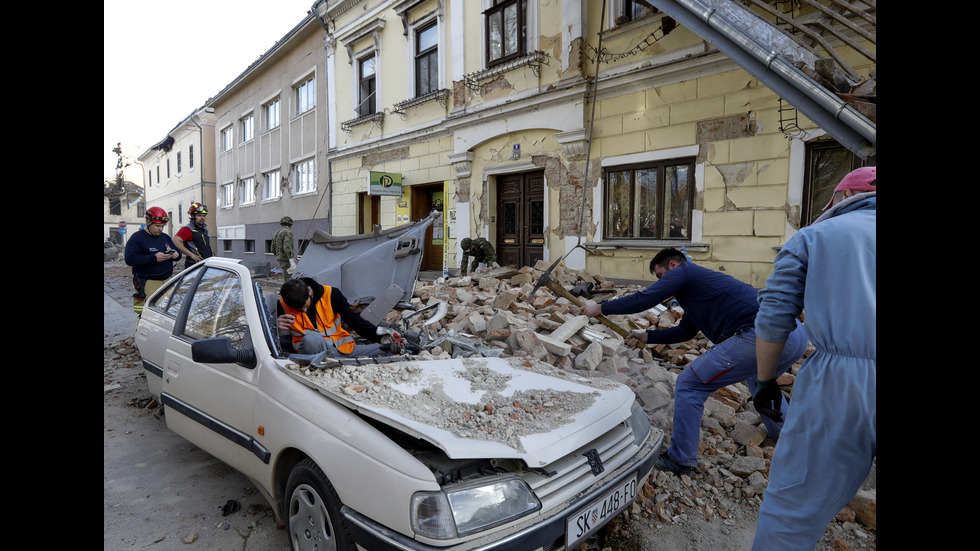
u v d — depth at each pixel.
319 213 15.52
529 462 1.95
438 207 12.12
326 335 3.24
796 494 1.80
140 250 6.09
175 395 3.18
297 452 2.34
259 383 2.51
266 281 4.01
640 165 7.98
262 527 2.68
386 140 12.55
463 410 2.22
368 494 1.88
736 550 2.49
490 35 9.97
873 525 2.64
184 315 3.34
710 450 3.34
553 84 8.84
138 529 2.65
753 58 5.25
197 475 3.25
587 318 4.78
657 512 2.76
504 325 4.48
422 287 6.83
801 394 1.80
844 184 2.08
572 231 8.89
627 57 7.95
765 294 1.99
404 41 11.95
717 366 2.92
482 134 10.16
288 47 16.50
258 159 19.36
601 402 2.47
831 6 5.90
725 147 6.97
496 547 1.75
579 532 2.02
